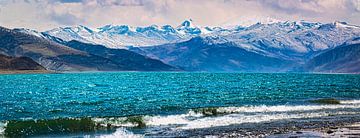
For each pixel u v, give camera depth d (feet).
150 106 256.32
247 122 177.47
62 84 598.34
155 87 491.72
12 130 152.56
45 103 285.43
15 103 285.84
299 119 186.19
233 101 285.43
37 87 507.71
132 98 322.96
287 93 367.45
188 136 142.72
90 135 149.18
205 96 336.70
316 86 505.25
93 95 360.89
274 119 185.98
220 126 166.61
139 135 146.92
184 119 182.80
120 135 147.33
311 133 144.36
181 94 363.15
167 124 172.14
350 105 240.32
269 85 536.01
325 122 175.11
